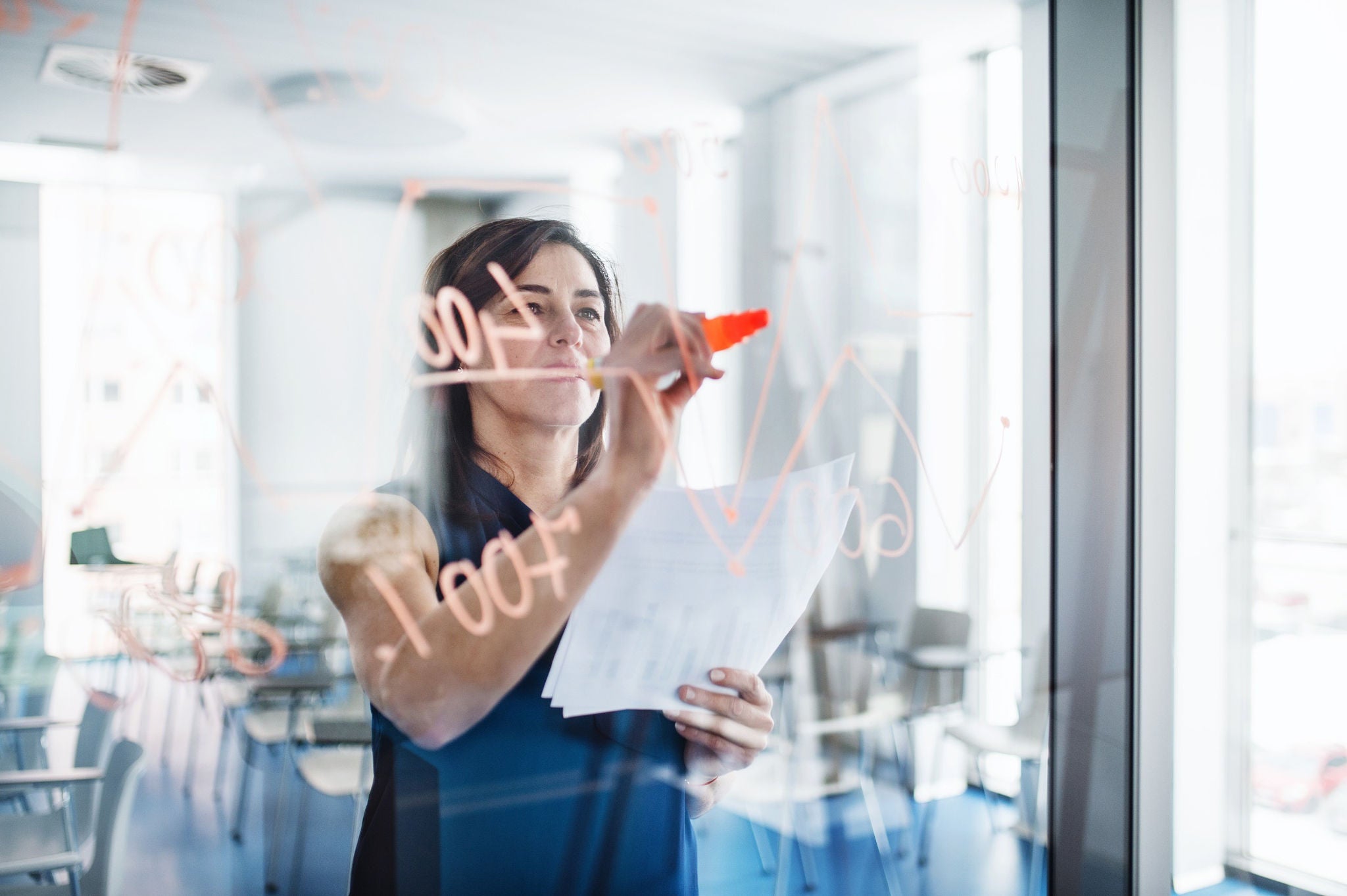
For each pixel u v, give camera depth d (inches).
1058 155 37.7
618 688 25.5
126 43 22.7
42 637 22.0
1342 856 54.4
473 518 25.2
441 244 25.9
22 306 21.7
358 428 24.5
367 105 25.2
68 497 22.1
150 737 23.1
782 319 31.0
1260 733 52.2
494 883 25.4
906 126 33.7
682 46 29.4
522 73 27.1
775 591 27.8
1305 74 51.9
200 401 23.2
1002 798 37.5
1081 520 38.7
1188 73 45.9
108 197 22.5
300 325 24.1
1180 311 47.3
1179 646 48.9
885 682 34.6
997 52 35.7
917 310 33.9
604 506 25.9
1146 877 41.9
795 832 33.0
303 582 24.1
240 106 23.8
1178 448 48.0
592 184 27.9
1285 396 52.1
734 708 26.8
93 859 22.7
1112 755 40.4
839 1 32.2
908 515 34.1
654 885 27.5
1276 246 51.2
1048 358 37.4
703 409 29.2
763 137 30.8
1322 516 53.7
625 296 28.3
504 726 25.2
